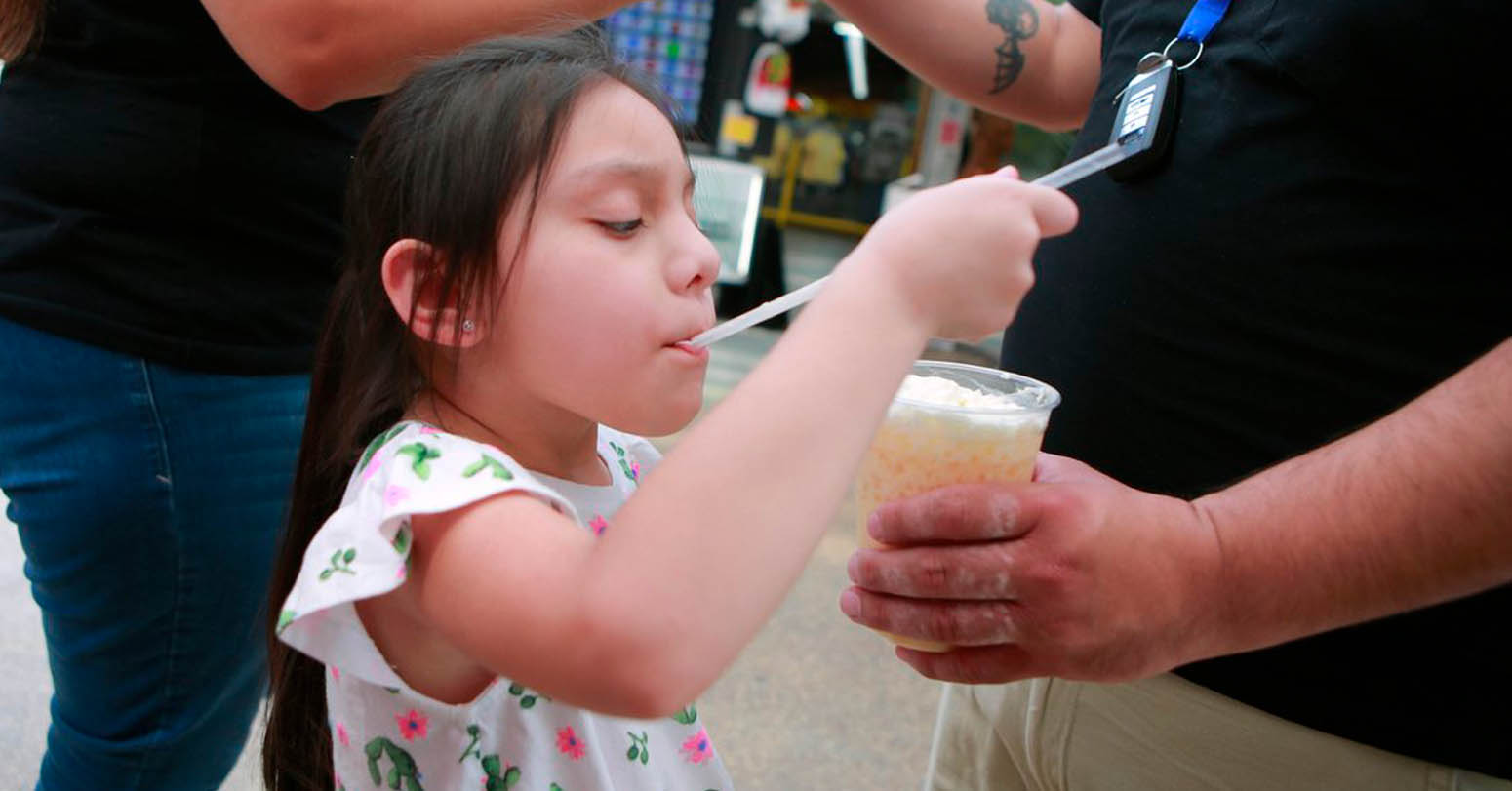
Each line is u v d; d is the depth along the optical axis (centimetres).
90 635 130
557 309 79
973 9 142
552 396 82
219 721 141
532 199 78
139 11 116
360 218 92
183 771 139
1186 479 107
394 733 86
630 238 81
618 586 64
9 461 126
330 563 74
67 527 125
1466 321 95
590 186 79
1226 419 104
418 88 87
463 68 86
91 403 123
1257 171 102
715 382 486
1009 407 90
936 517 83
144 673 132
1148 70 113
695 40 662
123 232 121
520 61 85
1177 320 106
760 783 242
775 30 750
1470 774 98
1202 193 105
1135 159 109
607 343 79
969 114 850
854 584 91
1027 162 726
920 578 84
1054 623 83
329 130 129
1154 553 82
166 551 128
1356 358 98
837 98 1382
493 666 70
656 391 80
